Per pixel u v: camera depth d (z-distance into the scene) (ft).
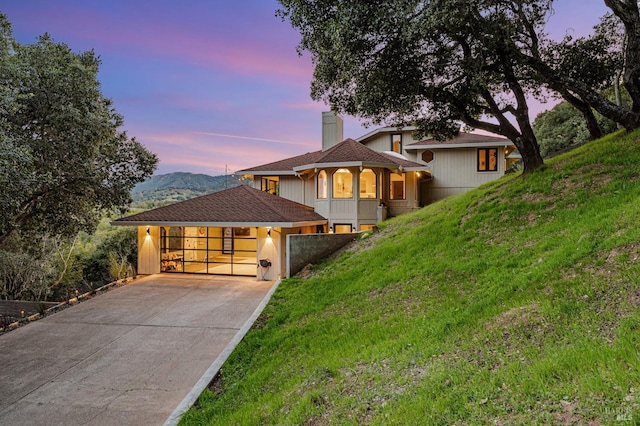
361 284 30.01
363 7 28.68
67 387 21.35
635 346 10.99
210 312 35.17
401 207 65.72
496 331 15.10
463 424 10.36
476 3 28.60
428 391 12.51
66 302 39.29
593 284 15.40
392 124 45.83
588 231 20.21
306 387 16.29
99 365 24.21
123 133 58.75
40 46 46.44
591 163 31.14
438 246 30.66
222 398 18.54
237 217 49.37
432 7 26.76
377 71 32.96
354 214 57.41
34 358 25.49
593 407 9.25
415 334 17.98
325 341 21.57
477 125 38.47
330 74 35.88
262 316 29.89
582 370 10.78
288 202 61.00
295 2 31.81
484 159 68.54
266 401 16.61
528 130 36.96
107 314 35.09
